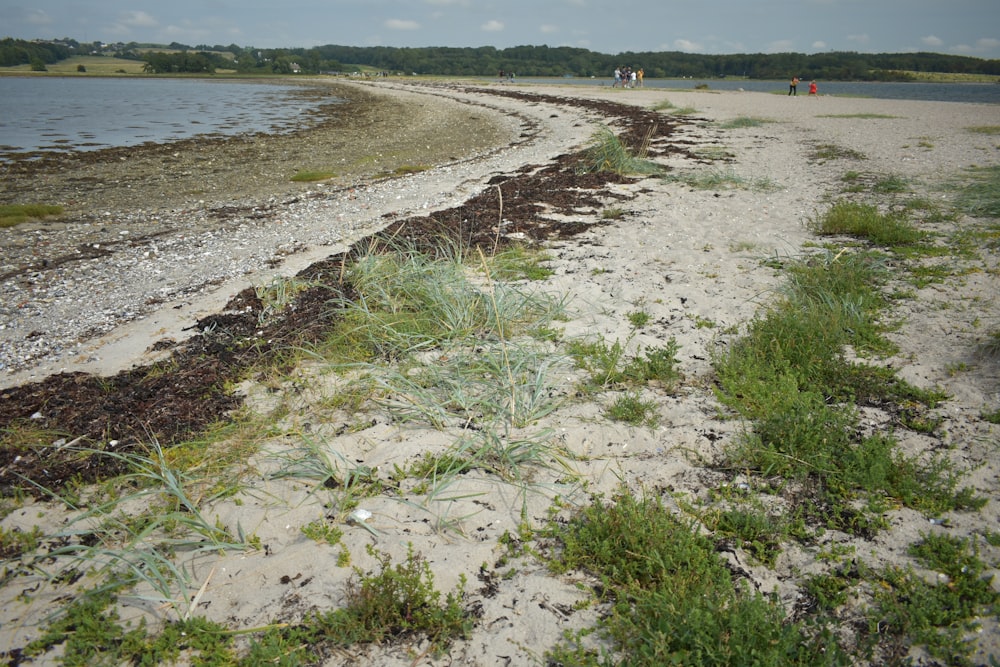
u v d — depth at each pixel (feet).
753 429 15.29
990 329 19.13
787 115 87.40
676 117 87.81
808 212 34.81
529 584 11.36
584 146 62.69
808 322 19.56
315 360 19.57
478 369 18.34
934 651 9.66
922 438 14.66
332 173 57.62
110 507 13.55
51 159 66.13
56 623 10.69
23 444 15.85
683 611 10.16
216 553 12.28
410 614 10.75
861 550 11.70
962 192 36.58
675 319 21.83
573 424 16.02
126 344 21.48
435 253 28.68
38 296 26.58
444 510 13.25
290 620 10.73
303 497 13.70
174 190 50.90
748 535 12.13
